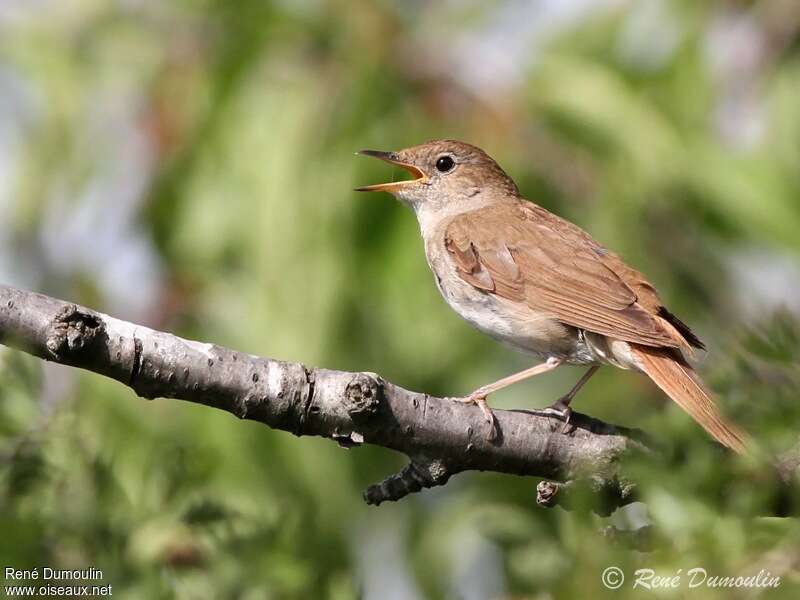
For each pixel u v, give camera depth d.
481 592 11.03
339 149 11.17
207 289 11.34
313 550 7.34
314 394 7.19
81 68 12.05
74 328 6.80
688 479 5.72
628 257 11.36
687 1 12.41
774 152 12.40
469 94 11.52
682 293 11.89
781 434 5.74
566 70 11.48
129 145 11.99
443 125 11.44
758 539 5.59
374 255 11.34
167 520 6.74
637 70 12.28
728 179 11.54
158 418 9.88
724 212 11.70
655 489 5.72
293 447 10.62
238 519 6.88
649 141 11.30
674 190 11.73
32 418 6.89
